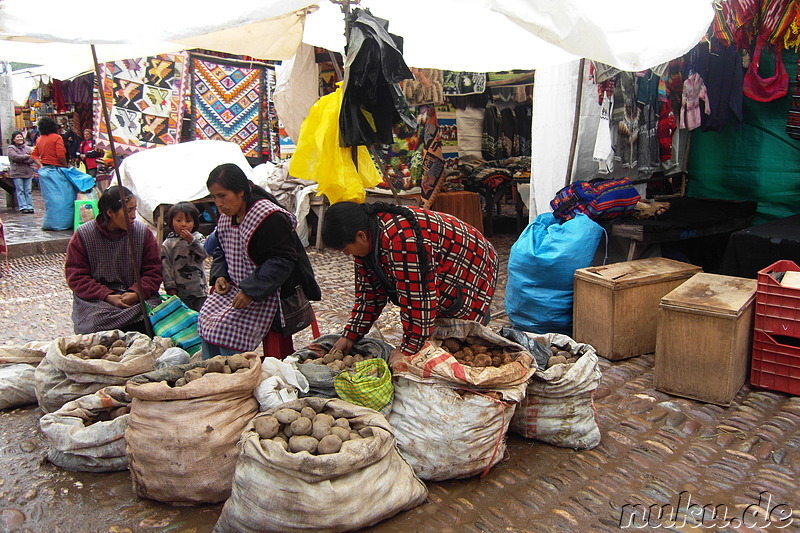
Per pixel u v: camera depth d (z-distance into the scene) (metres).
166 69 8.78
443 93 7.82
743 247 4.87
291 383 2.83
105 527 2.56
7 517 2.64
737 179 6.91
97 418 3.17
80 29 2.66
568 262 4.68
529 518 2.60
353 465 2.32
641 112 6.05
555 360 3.18
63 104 11.55
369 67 3.28
